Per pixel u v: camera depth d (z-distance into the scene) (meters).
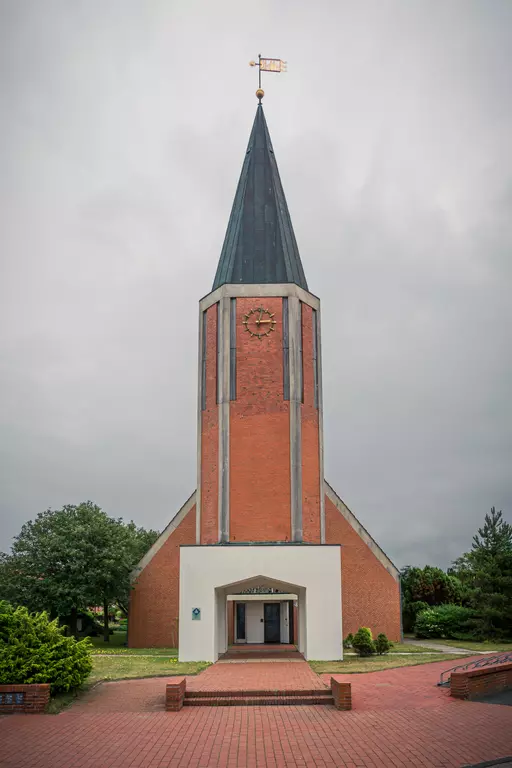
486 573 39.22
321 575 30.36
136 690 21.61
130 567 38.62
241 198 38.66
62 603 35.47
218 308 36.00
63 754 14.47
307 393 35.47
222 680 23.09
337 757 14.19
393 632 38.88
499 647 35.00
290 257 37.12
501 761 13.95
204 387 36.16
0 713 18.28
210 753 14.52
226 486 33.69
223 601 32.75
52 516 39.25
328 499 40.28
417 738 15.59
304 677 23.73
